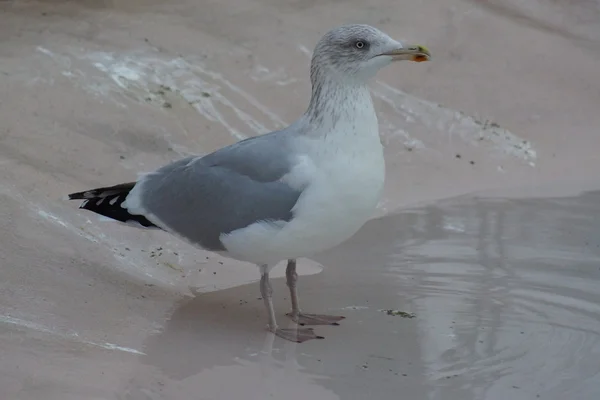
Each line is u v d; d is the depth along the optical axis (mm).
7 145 12680
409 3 18812
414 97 16688
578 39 18766
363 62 9312
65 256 10477
